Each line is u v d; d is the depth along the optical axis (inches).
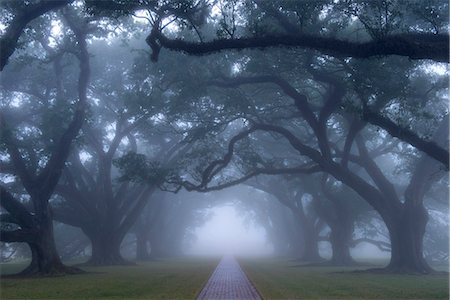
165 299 824.3
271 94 1572.3
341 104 1325.0
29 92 1787.6
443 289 1003.3
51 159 1481.3
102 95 2005.4
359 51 872.3
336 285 1083.9
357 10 950.4
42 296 892.6
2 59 1115.3
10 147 1439.5
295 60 1332.4
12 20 1149.7
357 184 1534.2
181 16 961.5
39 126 1499.8
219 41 928.9
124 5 920.9
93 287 1045.2
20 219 1414.9
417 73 1412.4
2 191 1389.0
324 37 907.4
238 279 1248.2
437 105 1571.1
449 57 812.6
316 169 1583.4
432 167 1507.1
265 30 940.6
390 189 1552.7
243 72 1501.0
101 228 2046.0
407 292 946.1
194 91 1455.5
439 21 997.2
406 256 1515.7
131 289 991.0
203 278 1267.2
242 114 1573.6
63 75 1881.2
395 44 830.5
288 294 892.6
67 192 1961.1
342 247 2127.2
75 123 1487.5
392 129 1219.2
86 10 959.0
